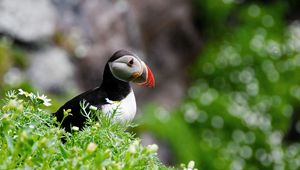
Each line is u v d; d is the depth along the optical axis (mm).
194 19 19219
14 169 4094
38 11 15188
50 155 4438
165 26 18422
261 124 17734
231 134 17516
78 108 6184
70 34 15562
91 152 4152
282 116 18031
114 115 5715
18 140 4195
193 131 17375
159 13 18328
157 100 17500
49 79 14430
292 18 20641
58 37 15328
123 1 16875
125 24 16750
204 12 19266
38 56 14672
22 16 14883
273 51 18891
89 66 15570
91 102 6168
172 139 16328
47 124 5324
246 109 17875
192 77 18766
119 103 6117
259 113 17953
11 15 14766
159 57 18219
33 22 14961
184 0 18953
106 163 4195
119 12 16609
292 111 18281
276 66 18734
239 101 18141
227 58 18703
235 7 19922
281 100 18219
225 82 18594
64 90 14531
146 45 18094
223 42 19141
